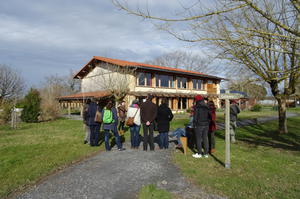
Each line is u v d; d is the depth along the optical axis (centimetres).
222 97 518
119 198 357
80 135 990
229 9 399
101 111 736
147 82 2322
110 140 863
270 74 778
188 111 2595
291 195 354
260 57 784
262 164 524
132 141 718
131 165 532
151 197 346
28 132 1104
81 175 466
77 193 377
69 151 668
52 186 408
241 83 783
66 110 3534
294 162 541
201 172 471
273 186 392
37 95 1802
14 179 432
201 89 2966
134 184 414
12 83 3191
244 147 725
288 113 2702
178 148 723
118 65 2069
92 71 2558
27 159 573
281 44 493
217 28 536
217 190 379
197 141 603
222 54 605
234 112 802
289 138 895
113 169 504
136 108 711
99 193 377
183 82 2738
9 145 761
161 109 697
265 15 404
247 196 354
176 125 1364
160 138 717
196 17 418
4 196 363
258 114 2477
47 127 1329
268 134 1008
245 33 459
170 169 500
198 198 351
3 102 1636
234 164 526
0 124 1498
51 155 617
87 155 634
